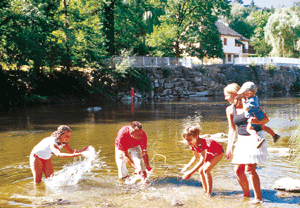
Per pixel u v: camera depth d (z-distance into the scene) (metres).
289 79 48.28
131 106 23.06
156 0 41.03
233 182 4.95
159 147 7.66
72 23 28.05
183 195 4.42
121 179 5.18
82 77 29.80
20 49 21.98
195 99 32.44
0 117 15.46
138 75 34.38
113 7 34.19
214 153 4.45
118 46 38.22
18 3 22.27
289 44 53.22
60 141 5.24
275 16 53.56
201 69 40.19
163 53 39.69
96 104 25.27
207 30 39.84
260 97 32.66
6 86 23.06
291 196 4.30
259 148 4.02
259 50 69.50
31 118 14.97
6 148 7.86
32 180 5.14
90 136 9.55
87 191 4.61
